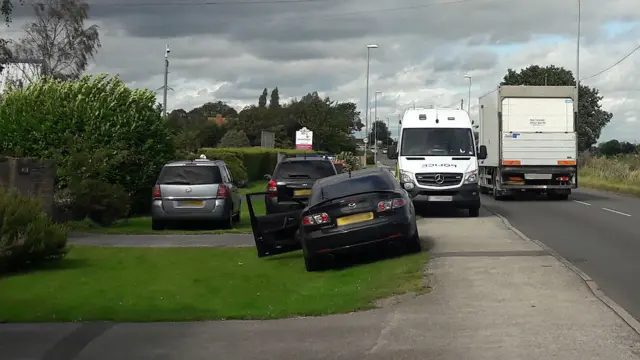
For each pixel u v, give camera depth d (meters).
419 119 22.22
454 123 22.00
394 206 12.35
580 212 22.47
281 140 79.12
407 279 10.44
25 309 9.02
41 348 7.21
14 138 20.98
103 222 19.53
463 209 23.72
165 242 16.45
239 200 21.45
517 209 23.91
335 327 7.88
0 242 11.57
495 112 27.75
